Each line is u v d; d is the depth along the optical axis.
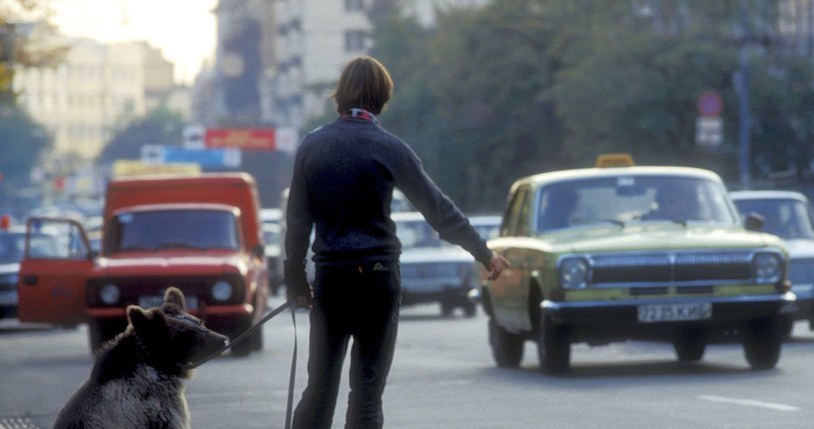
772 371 35.69
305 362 44.00
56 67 71.94
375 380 17.22
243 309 46.59
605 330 35.16
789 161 120.81
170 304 16.03
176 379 15.76
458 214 17.30
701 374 35.28
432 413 28.19
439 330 60.69
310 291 17.55
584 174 38.66
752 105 118.88
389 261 17.08
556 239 36.38
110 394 15.45
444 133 146.12
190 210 50.19
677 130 118.12
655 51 119.69
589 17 137.00
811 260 48.31
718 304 34.84
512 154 142.88
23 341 61.50
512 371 38.12
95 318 46.56
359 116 17.28
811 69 122.44
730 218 37.78
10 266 71.19
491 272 17.61
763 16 126.12
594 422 25.97
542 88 141.75
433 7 155.50
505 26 143.62
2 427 27.72
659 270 34.84
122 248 49.19
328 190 16.97
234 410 30.08
